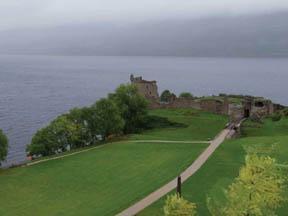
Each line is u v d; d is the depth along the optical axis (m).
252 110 142.50
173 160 90.75
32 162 96.62
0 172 88.56
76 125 114.44
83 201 71.50
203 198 66.06
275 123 131.38
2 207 69.62
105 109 117.75
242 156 89.75
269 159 38.78
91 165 91.44
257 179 38.19
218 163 85.62
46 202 71.69
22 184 80.75
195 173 79.88
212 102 146.62
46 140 108.69
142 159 93.50
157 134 119.94
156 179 79.12
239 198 38.53
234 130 121.12
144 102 134.12
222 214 41.31
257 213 37.78
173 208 42.81
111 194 73.88
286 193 48.69
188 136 115.56
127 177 82.25
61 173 86.88
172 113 143.88
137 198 69.62
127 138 115.38
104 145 108.69
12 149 141.50
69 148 117.31
